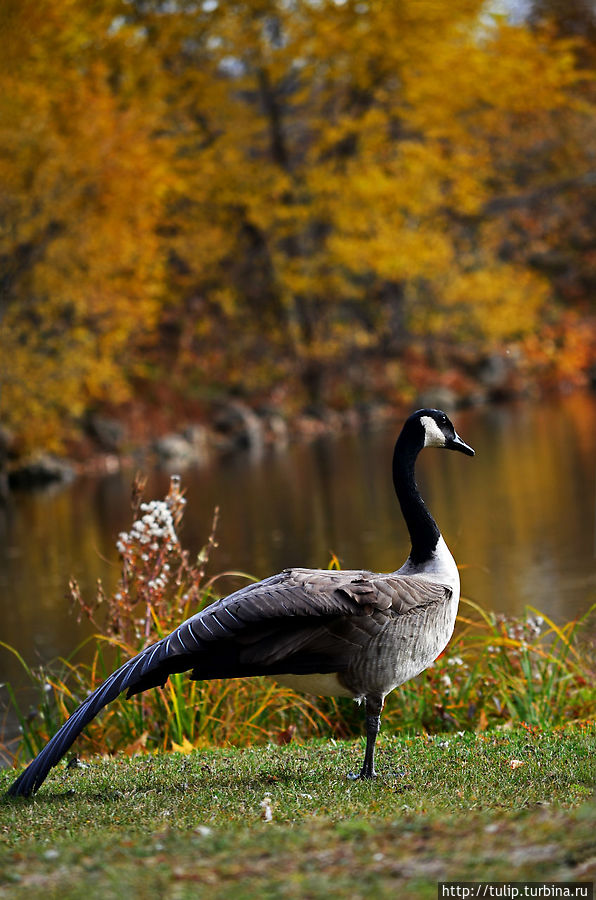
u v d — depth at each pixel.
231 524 19.80
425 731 7.98
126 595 8.84
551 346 45.56
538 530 17.11
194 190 36.81
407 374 42.00
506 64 36.28
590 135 47.75
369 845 4.25
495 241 46.06
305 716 8.34
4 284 26.02
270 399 38.16
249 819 4.89
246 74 38.22
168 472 29.33
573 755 6.01
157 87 35.03
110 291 30.00
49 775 6.32
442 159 39.72
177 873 4.03
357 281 42.41
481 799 5.04
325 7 34.91
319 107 38.59
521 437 30.72
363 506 20.80
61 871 4.20
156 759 6.66
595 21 52.16
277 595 5.25
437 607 5.69
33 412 28.61
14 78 25.38
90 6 32.03
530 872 3.81
